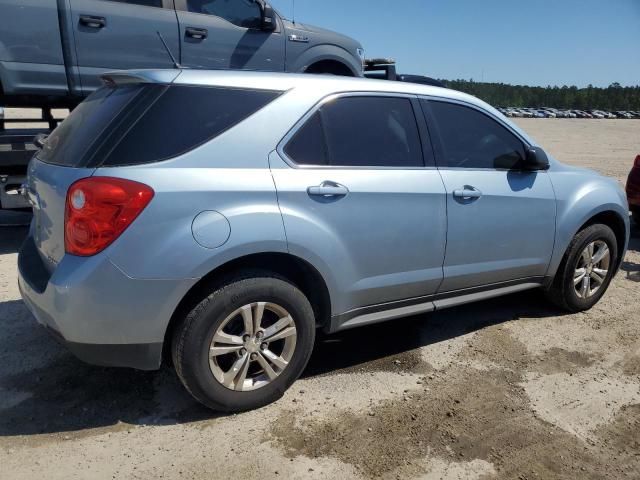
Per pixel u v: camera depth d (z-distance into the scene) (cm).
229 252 280
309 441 287
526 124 3319
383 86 353
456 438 295
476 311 467
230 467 266
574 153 1780
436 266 365
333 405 321
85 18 567
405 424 305
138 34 598
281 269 322
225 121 294
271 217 291
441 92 379
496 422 311
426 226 352
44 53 557
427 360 379
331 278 318
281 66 694
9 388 326
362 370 363
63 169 286
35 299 287
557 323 446
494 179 388
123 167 269
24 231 662
